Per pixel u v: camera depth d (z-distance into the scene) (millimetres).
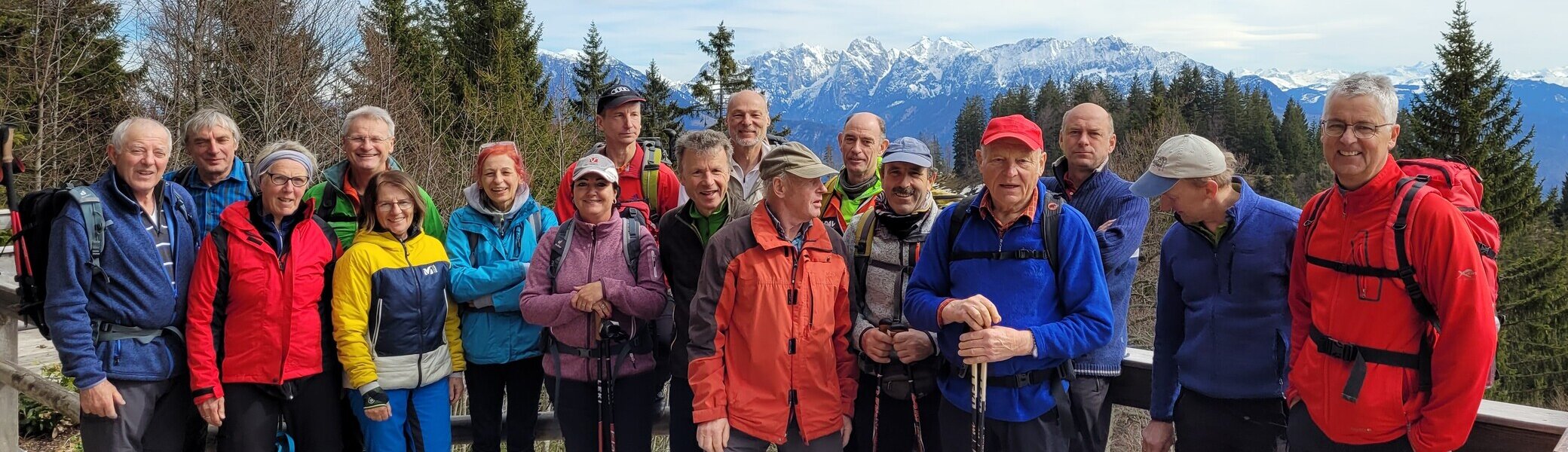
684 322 3180
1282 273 2439
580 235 3244
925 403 3014
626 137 4266
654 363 3301
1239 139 54531
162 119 14992
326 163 15633
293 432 3174
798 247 2893
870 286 2967
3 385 4109
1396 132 2092
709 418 2824
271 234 3068
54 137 15109
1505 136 28000
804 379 2832
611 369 3117
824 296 2859
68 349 2859
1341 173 2125
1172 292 2705
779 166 2824
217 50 15391
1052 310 2531
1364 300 2107
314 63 16188
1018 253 2529
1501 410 2318
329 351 3174
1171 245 2686
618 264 3184
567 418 3203
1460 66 28562
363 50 17750
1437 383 1994
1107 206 3059
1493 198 27312
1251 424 2527
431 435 3242
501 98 21172
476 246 3436
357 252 3104
